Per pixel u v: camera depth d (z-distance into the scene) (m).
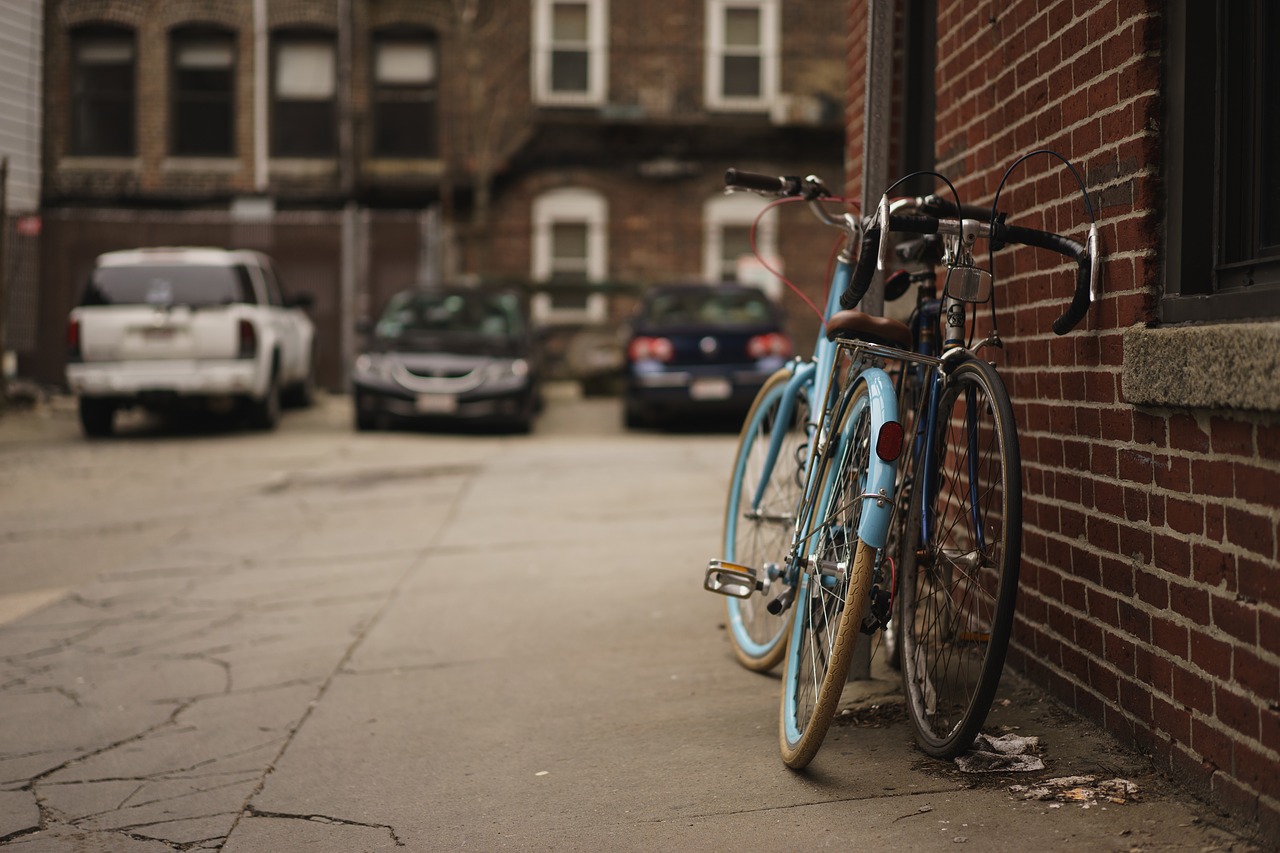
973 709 2.90
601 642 4.70
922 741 3.17
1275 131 2.50
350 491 9.36
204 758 3.67
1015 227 3.01
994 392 2.88
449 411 13.16
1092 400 3.11
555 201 22.17
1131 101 2.87
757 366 13.39
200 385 12.81
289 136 21.88
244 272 13.51
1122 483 2.95
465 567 6.37
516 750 3.51
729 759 3.27
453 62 21.80
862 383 3.19
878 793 2.92
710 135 22.16
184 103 21.73
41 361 18.61
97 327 12.77
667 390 13.39
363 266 19.92
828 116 21.92
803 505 3.52
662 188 22.20
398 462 11.05
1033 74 3.47
